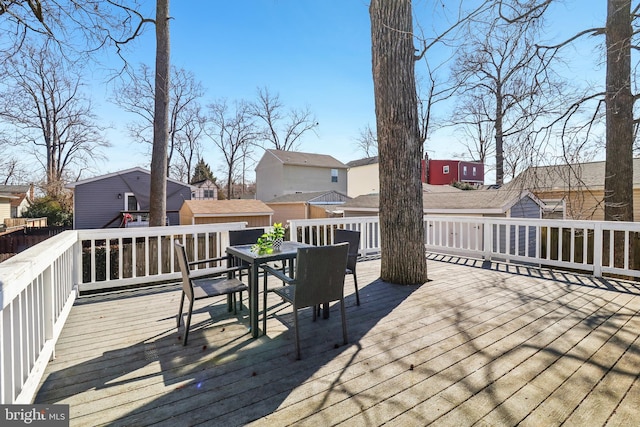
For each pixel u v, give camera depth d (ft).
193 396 6.17
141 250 17.48
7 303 4.64
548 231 16.53
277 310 11.16
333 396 6.13
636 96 19.01
